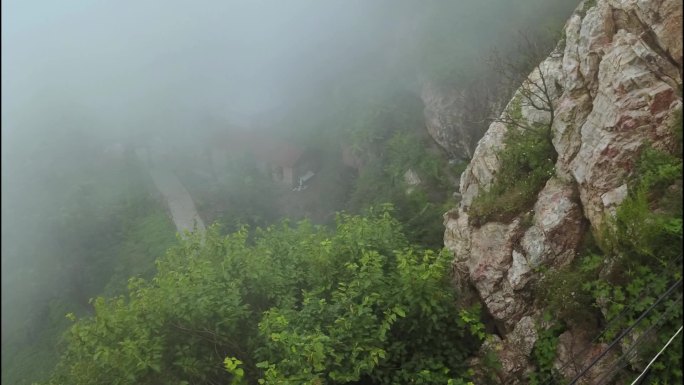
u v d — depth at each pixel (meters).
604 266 7.93
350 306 7.90
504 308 9.06
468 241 10.22
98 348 7.98
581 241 8.69
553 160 9.81
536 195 9.62
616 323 7.38
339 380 7.29
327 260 9.21
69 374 9.45
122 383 8.16
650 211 7.45
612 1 9.60
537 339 8.38
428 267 8.73
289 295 9.29
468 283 9.91
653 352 6.79
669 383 6.62
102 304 8.87
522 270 8.99
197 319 8.59
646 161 7.88
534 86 11.15
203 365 8.59
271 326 8.07
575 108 9.63
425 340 8.44
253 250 9.91
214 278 9.03
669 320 6.74
